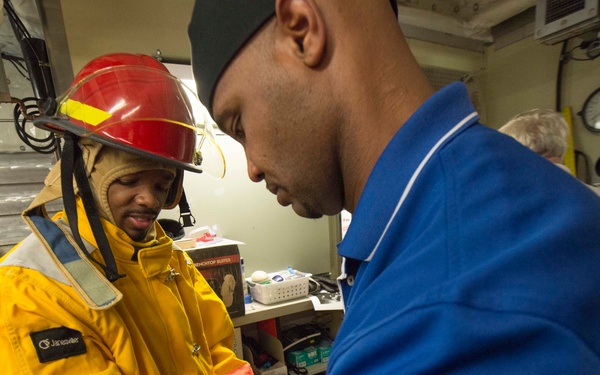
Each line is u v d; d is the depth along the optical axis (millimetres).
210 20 324
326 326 2188
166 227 1519
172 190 1089
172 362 913
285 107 311
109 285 748
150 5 1562
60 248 767
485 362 192
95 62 926
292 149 325
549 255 208
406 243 264
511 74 2357
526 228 224
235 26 310
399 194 273
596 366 188
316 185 343
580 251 213
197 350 999
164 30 1599
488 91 2508
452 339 192
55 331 661
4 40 1559
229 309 1534
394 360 216
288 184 347
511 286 201
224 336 1192
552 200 235
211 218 1931
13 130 1604
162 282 967
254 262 2057
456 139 266
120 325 760
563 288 198
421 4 2125
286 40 299
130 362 744
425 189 264
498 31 2410
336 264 2131
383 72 298
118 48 1502
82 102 820
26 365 619
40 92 1344
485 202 234
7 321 626
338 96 299
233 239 1995
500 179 241
